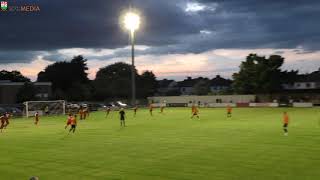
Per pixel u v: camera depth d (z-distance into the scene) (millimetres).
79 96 133875
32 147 31984
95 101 136125
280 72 117250
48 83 137500
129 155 26688
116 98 138125
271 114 70438
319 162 23047
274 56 116562
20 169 22797
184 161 24078
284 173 20297
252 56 118750
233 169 21516
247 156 25453
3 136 41688
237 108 97062
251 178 19422
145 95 142250
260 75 116000
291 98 111750
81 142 34406
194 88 171750
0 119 52562
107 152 28203
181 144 31594
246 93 120625
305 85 141750
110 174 20984
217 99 117125
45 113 85938
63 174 21250
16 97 125125
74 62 160750
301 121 53281
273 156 25266
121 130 44750
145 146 30844
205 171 21188
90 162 24391
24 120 70625
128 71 145375
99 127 49594
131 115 73625
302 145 29938
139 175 20625
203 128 45031
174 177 20000
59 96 130875
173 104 114750
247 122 52906
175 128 45688
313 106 99500
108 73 144125
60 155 27359
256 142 31984
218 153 26812
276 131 40469
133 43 90562
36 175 21141
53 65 160250
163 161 24234
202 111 84625
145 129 45219
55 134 42125
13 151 29922
